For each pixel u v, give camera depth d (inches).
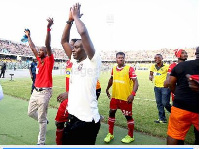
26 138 150.4
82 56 89.7
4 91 376.2
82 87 85.7
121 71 148.3
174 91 110.0
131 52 2472.9
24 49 1989.4
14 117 203.8
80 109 85.6
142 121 198.5
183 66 101.3
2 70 700.0
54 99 304.3
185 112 96.5
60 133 133.0
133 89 145.1
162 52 2342.5
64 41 107.5
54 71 1272.1
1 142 141.6
